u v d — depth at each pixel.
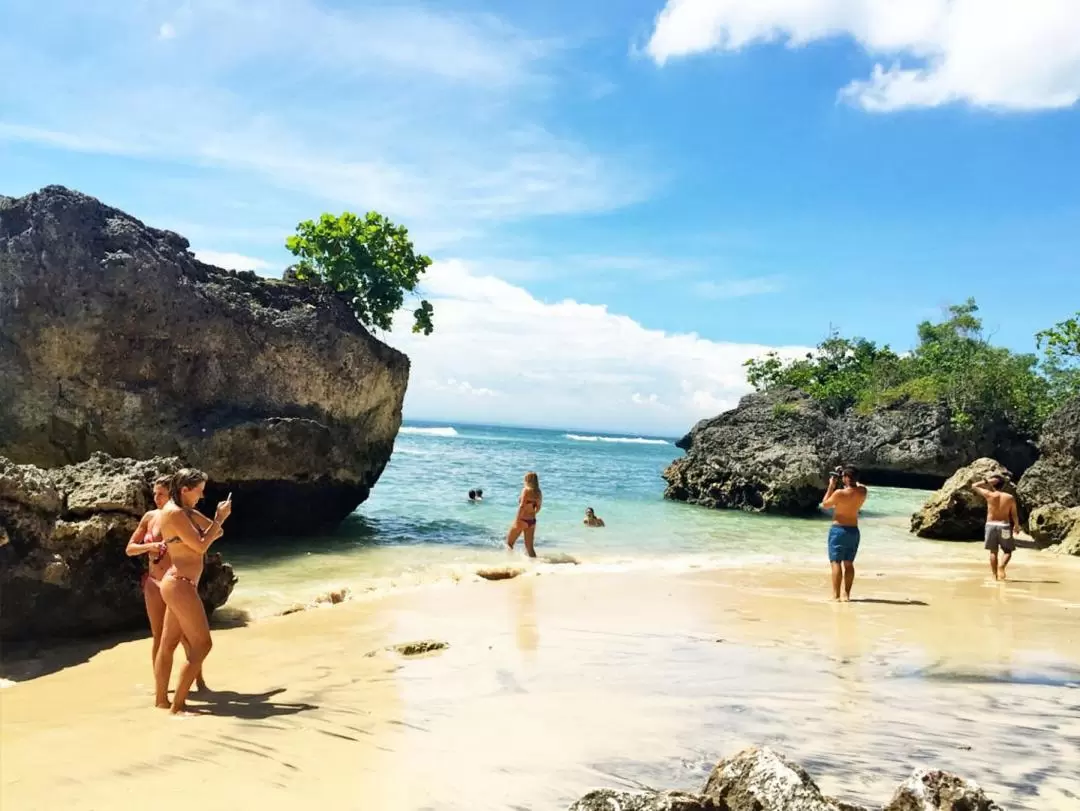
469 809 4.11
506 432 148.75
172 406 15.96
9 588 8.15
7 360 14.88
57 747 5.16
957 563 15.09
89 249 15.23
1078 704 5.91
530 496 15.03
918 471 40.88
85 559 8.70
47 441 15.04
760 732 5.25
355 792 4.35
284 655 7.64
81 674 7.30
